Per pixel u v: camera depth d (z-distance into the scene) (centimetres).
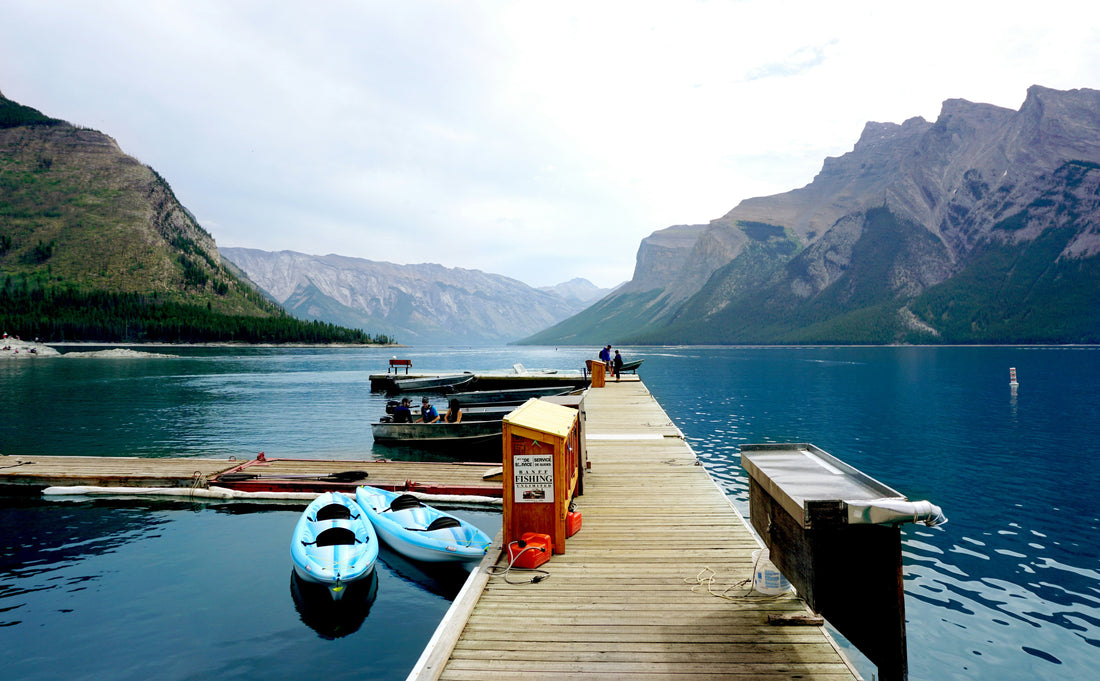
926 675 903
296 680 827
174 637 947
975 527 1594
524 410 994
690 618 674
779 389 5778
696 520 1072
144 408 4178
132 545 1355
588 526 1036
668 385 6341
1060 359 11806
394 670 853
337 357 14350
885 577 502
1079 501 1828
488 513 1545
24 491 1753
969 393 5197
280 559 1274
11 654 897
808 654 590
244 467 1919
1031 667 922
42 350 12550
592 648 608
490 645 618
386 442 2653
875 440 2900
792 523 589
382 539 1320
